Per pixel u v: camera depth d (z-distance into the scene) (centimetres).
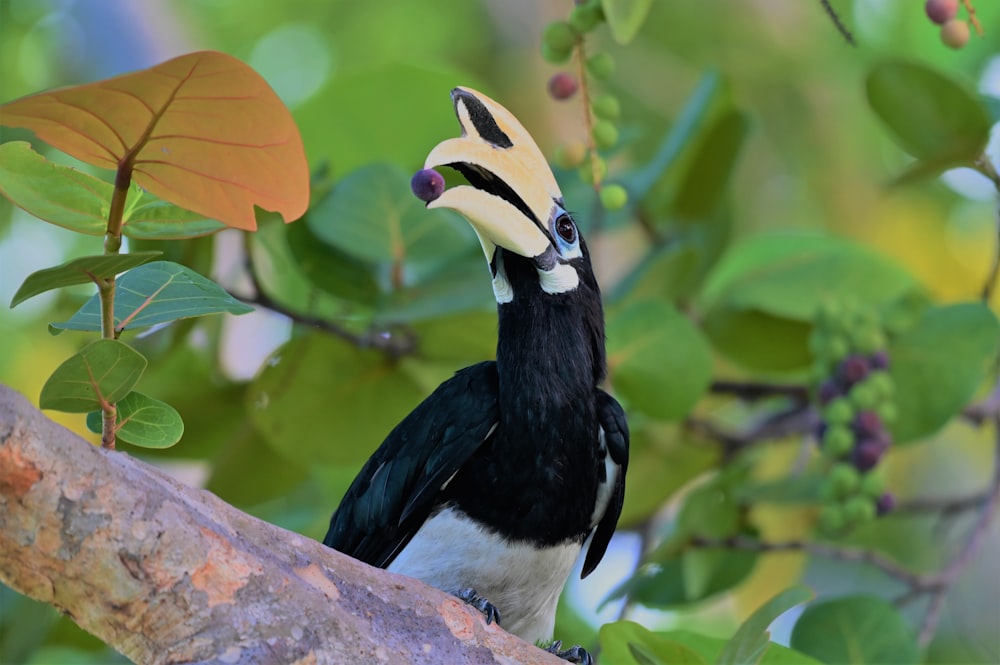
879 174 1434
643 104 1430
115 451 423
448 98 926
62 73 1382
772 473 1093
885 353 813
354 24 1555
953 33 603
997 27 1412
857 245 974
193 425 891
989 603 1198
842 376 811
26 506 380
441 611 486
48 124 376
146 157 390
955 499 935
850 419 800
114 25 1376
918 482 1300
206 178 397
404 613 479
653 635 525
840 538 841
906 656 768
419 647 476
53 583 394
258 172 393
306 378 814
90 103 367
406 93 920
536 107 1409
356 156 932
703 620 1191
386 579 482
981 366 820
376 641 445
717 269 1001
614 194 648
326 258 798
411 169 937
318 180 823
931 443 1309
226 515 450
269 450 869
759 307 864
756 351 919
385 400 827
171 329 838
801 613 784
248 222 411
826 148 1434
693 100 909
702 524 860
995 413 894
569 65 668
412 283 804
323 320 791
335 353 810
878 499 802
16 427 374
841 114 1444
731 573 866
